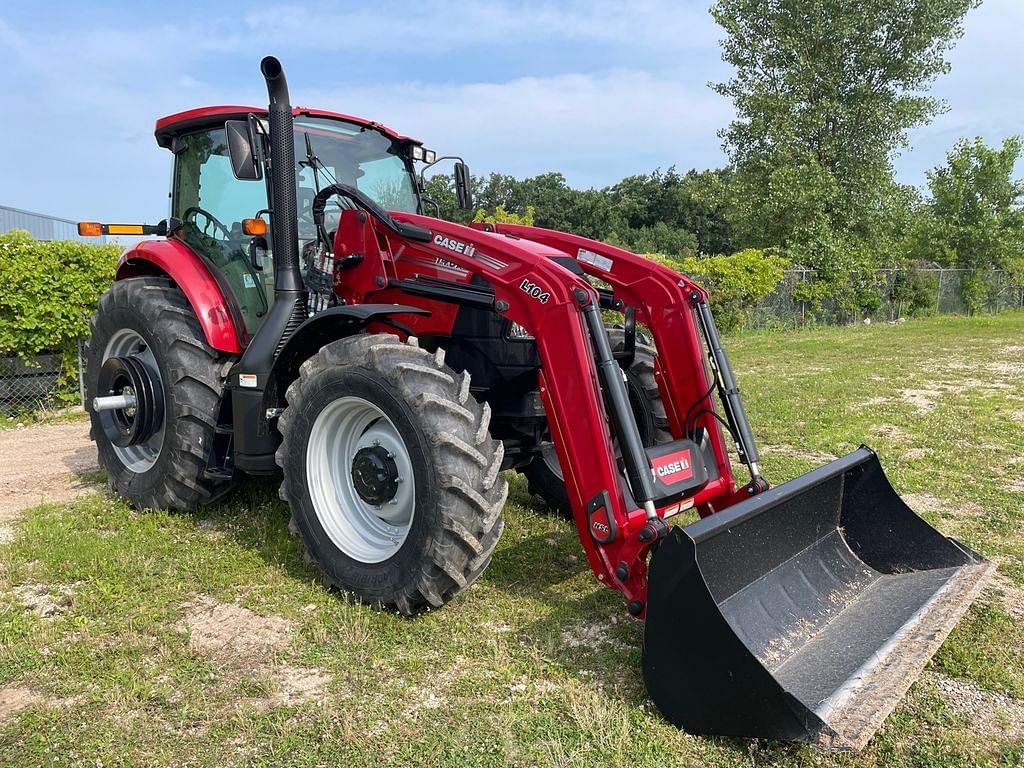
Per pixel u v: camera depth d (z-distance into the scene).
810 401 8.38
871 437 6.65
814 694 2.40
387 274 3.83
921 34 21.45
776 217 22.25
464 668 2.92
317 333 3.73
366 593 3.35
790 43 21.56
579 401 3.00
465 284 3.55
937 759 2.40
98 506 4.77
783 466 5.72
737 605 2.86
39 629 3.18
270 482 5.23
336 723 2.56
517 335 3.93
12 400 8.23
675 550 2.47
